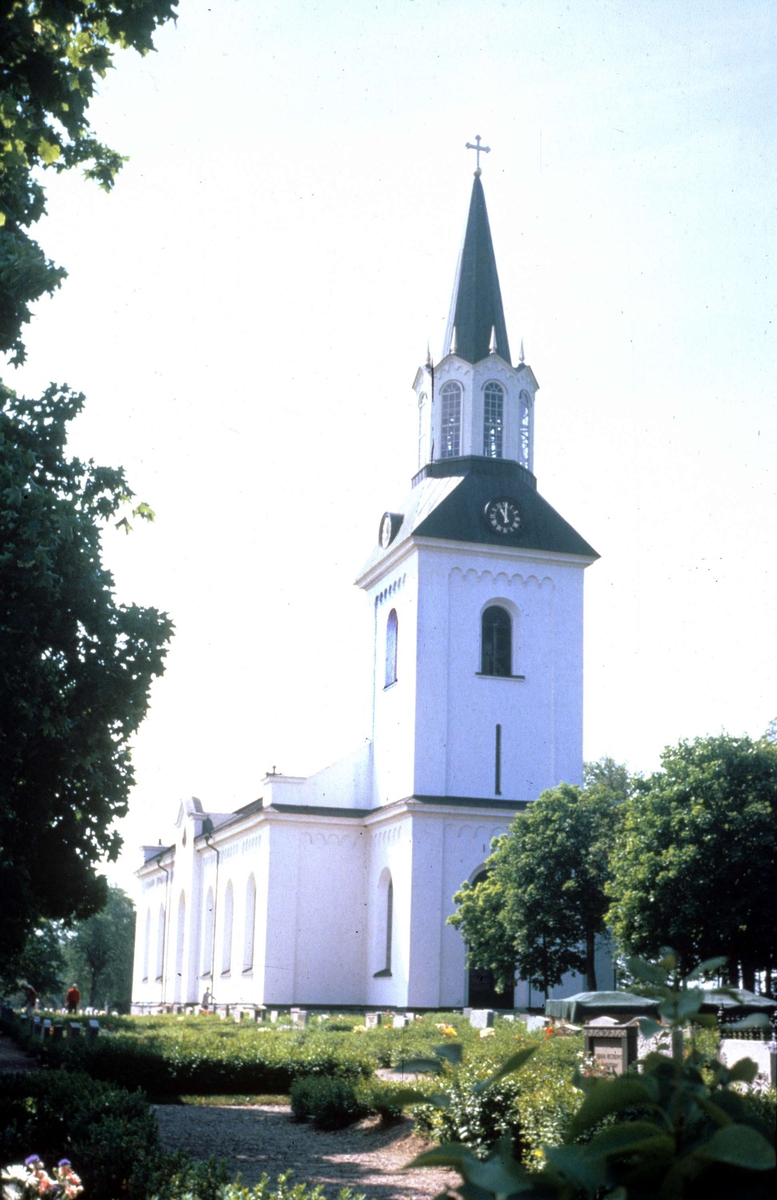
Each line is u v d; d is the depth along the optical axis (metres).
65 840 23.75
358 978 57.09
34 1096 16.98
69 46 10.41
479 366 58.66
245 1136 19.34
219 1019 47.66
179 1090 25.62
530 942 43.56
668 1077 3.88
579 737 55.75
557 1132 13.16
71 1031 32.78
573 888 42.81
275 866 57.34
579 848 43.69
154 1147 12.68
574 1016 29.16
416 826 52.56
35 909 24.81
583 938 44.00
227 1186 9.32
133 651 22.75
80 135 11.04
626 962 4.10
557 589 56.88
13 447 20.77
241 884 63.94
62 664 22.17
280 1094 25.88
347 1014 51.94
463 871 52.59
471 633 55.50
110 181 13.81
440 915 51.91
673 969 4.07
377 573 60.53
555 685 55.97
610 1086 3.62
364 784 59.53
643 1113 7.95
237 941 63.47
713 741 37.19
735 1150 3.11
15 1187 10.05
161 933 86.50
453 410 59.16
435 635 55.03
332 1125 20.27
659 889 35.59
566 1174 3.16
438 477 58.56
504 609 56.75
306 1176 15.54
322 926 57.28
